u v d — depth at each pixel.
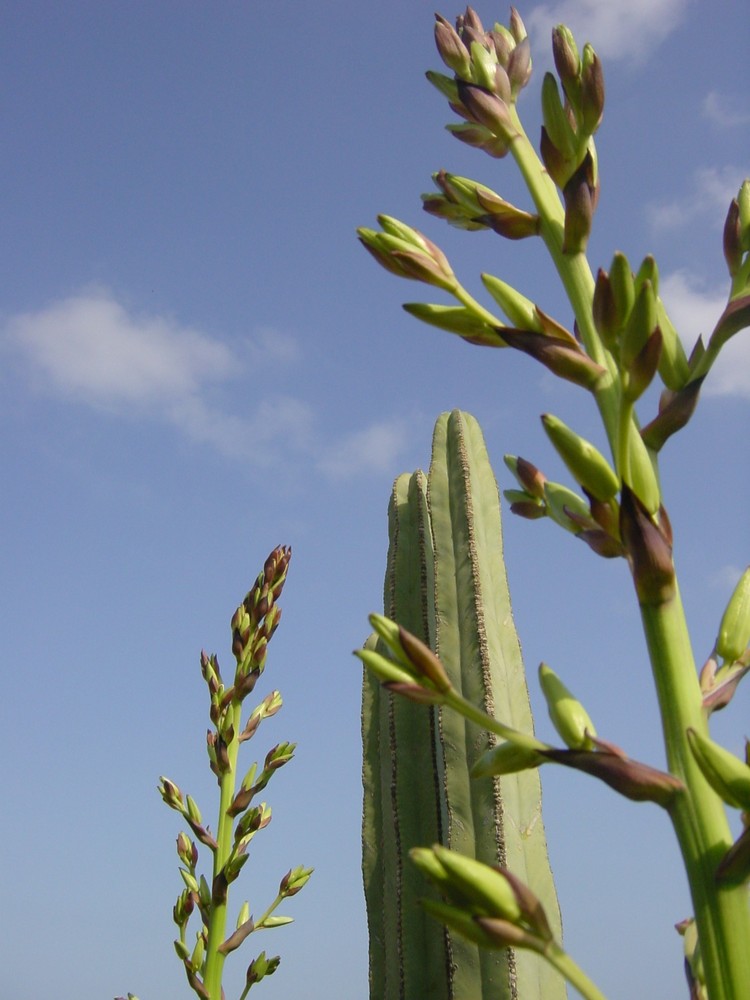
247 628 0.92
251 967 0.80
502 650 0.75
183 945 0.80
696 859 0.35
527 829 0.68
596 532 0.41
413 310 0.45
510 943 0.34
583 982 0.34
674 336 0.43
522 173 0.49
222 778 0.88
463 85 0.50
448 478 0.83
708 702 0.38
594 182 0.46
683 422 0.42
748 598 0.40
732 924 0.34
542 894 0.66
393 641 0.40
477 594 0.76
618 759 0.36
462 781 0.70
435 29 0.52
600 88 0.46
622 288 0.39
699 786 0.36
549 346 0.42
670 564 0.38
